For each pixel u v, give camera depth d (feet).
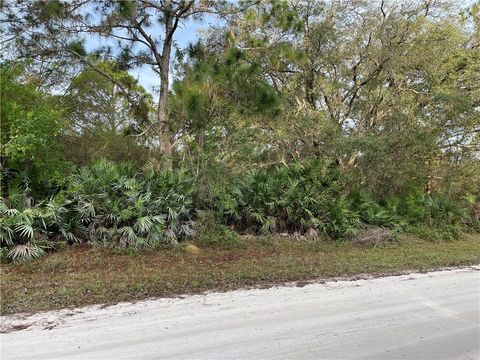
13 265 26.84
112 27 37.29
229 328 15.99
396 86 53.67
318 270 27.07
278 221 42.01
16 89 33.37
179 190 36.86
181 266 27.48
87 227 32.65
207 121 37.11
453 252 36.35
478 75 53.52
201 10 38.86
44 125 31.27
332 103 56.34
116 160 47.93
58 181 33.32
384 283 24.16
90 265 27.27
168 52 41.09
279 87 54.95
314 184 44.55
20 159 32.04
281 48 43.29
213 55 40.04
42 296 19.99
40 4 33.73
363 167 47.21
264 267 27.58
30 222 29.12
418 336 15.38
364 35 54.19
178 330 15.70
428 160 52.06
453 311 18.60
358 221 44.06
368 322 16.93
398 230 44.57
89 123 54.08
